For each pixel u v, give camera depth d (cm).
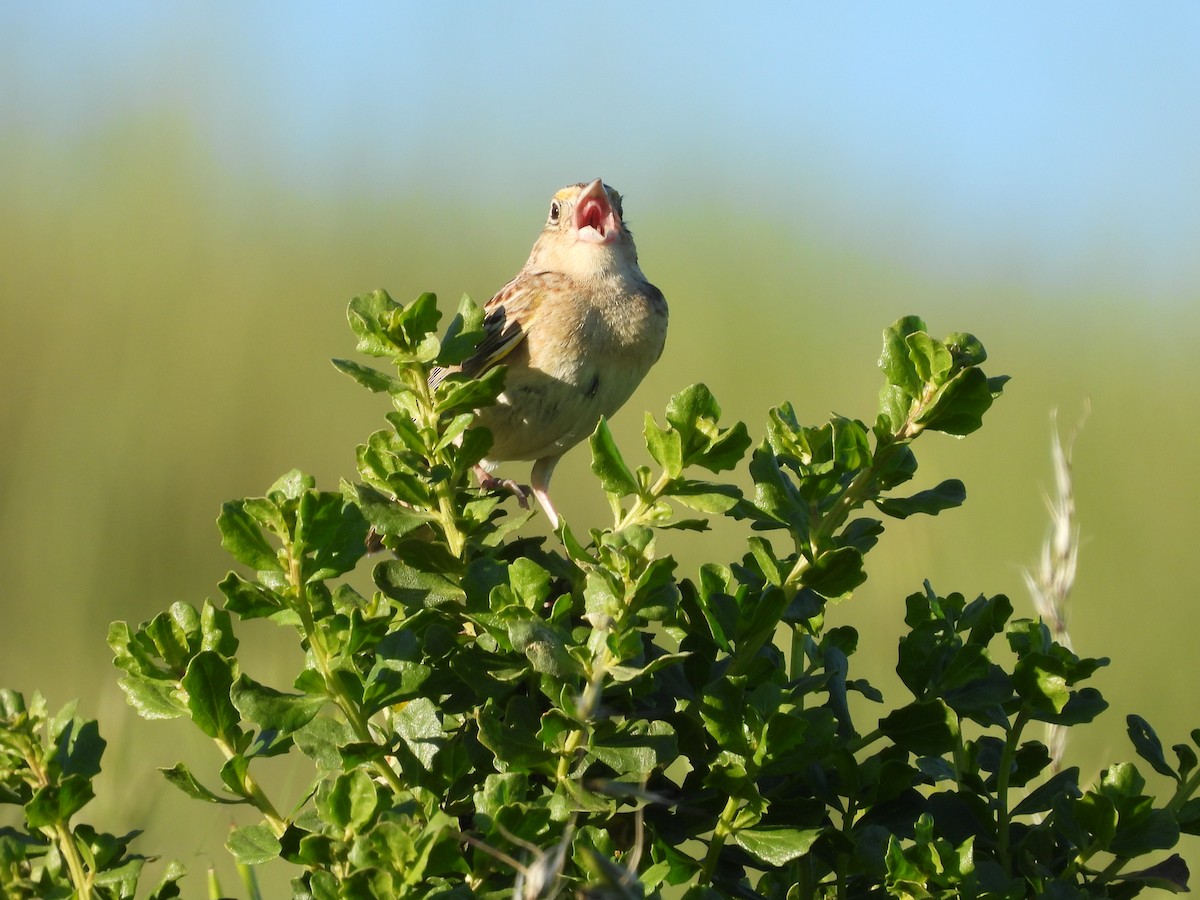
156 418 1752
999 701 605
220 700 550
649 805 576
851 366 2178
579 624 611
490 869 507
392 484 581
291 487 548
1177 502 1728
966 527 1652
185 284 1948
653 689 569
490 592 543
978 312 2391
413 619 574
